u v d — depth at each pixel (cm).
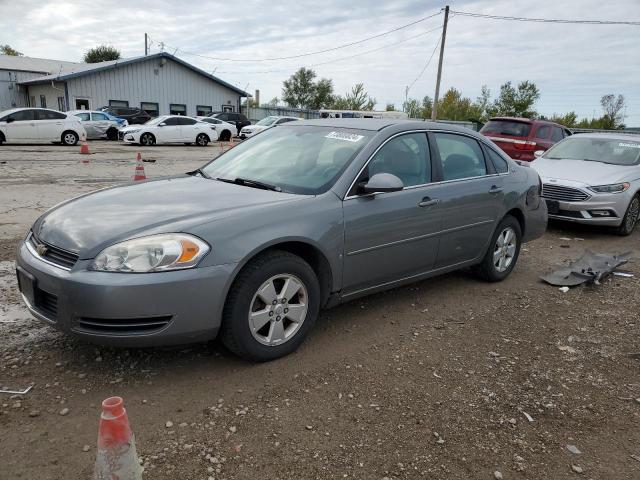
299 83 6391
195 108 3856
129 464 199
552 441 283
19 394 297
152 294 290
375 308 458
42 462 246
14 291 449
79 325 297
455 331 419
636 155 885
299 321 356
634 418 309
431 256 452
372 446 271
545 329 433
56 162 1513
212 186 394
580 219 795
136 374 325
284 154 431
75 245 306
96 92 3416
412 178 432
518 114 4434
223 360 347
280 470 249
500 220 522
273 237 329
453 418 299
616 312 477
